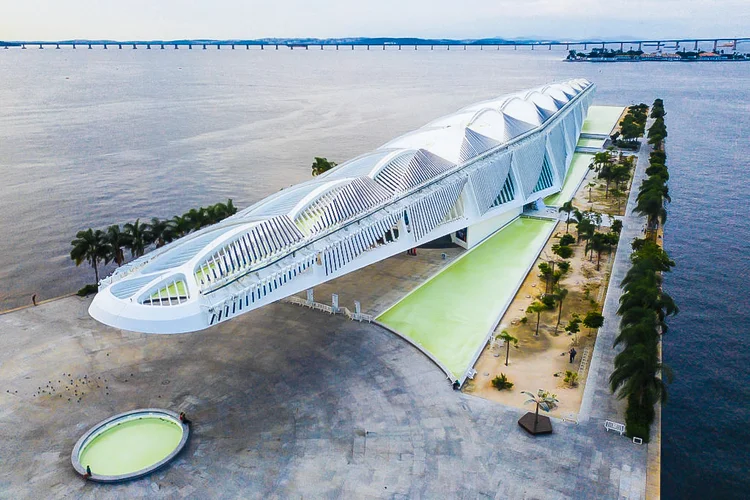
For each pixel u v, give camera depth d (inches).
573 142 4815.5
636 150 5152.6
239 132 7042.3
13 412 1731.1
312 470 1489.9
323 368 1942.7
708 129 6993.1
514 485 1435.8
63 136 6638.8
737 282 2935.5
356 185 2396.7
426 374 1909.4
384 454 1544.0
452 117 3885.3
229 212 3026.6
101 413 1728.6
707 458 1756.9
